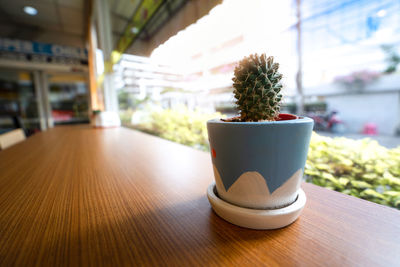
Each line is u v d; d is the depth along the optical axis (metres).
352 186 0.43
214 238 0.22
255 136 0.20
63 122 4.37
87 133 1.52
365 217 0.24
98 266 0.18
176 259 0.19
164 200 0.32
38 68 3.84
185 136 1.02
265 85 0.23
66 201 0.34
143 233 0.23
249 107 0.23
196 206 0.30
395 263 0.17
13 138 1.40
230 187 0.23
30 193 0.38
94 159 0.65
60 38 3.89
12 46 3.52
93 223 0.26
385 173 0.41
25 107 4.05
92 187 0.40
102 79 2.34
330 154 0.48
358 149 0.46
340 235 0.21
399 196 0.37
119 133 1.43
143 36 1.37
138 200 0.33
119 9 1.73
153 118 1.51
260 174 0.21
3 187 0.42
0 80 3.79
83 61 4.17
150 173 0.47
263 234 0.22
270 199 0.22
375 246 0.19
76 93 4.39
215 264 0.18
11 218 0.28
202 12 0.78
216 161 0.24
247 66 0.23
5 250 0.21
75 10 2.88
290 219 0.22
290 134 0.20
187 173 0.46
